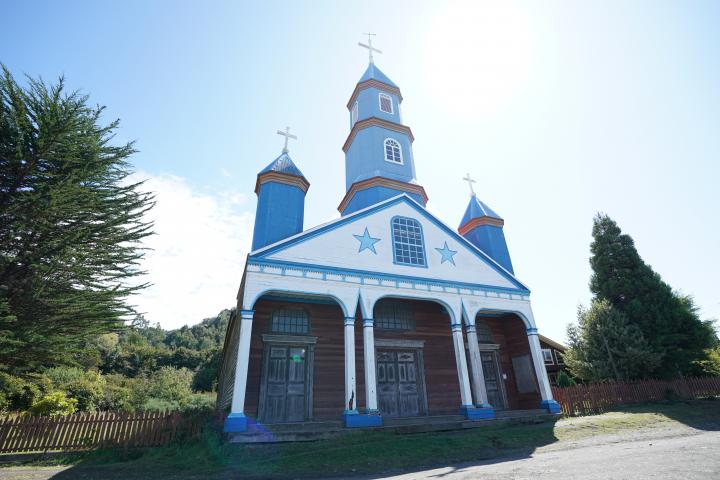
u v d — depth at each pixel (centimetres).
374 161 2100
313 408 1323
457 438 1095
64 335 1173
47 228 1162
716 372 2444
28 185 1188
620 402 1791
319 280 1288
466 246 1661
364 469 847
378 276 1388
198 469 890
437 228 1647
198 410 1441
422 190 2069
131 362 5422
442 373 1584
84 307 1166
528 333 1603
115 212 1263
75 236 1155
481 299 1552
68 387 2448
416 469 843
